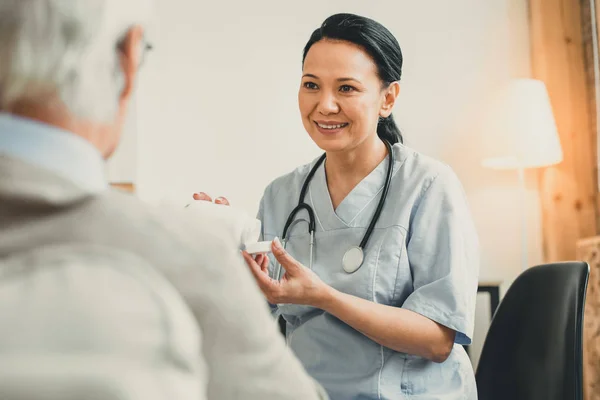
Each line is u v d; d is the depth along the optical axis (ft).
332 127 4.93
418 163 5.15
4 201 1.47
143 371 1.11
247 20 10.54
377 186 5.14
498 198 10.36
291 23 10.59
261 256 4.40
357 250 4.91
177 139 10.30
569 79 10.26
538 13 10.36
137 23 1.76
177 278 1.59
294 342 4.93
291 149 10.44
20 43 1.56
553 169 10.11
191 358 1.17
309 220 5.27
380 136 5.40
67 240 1.49
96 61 1.65
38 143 1.52
